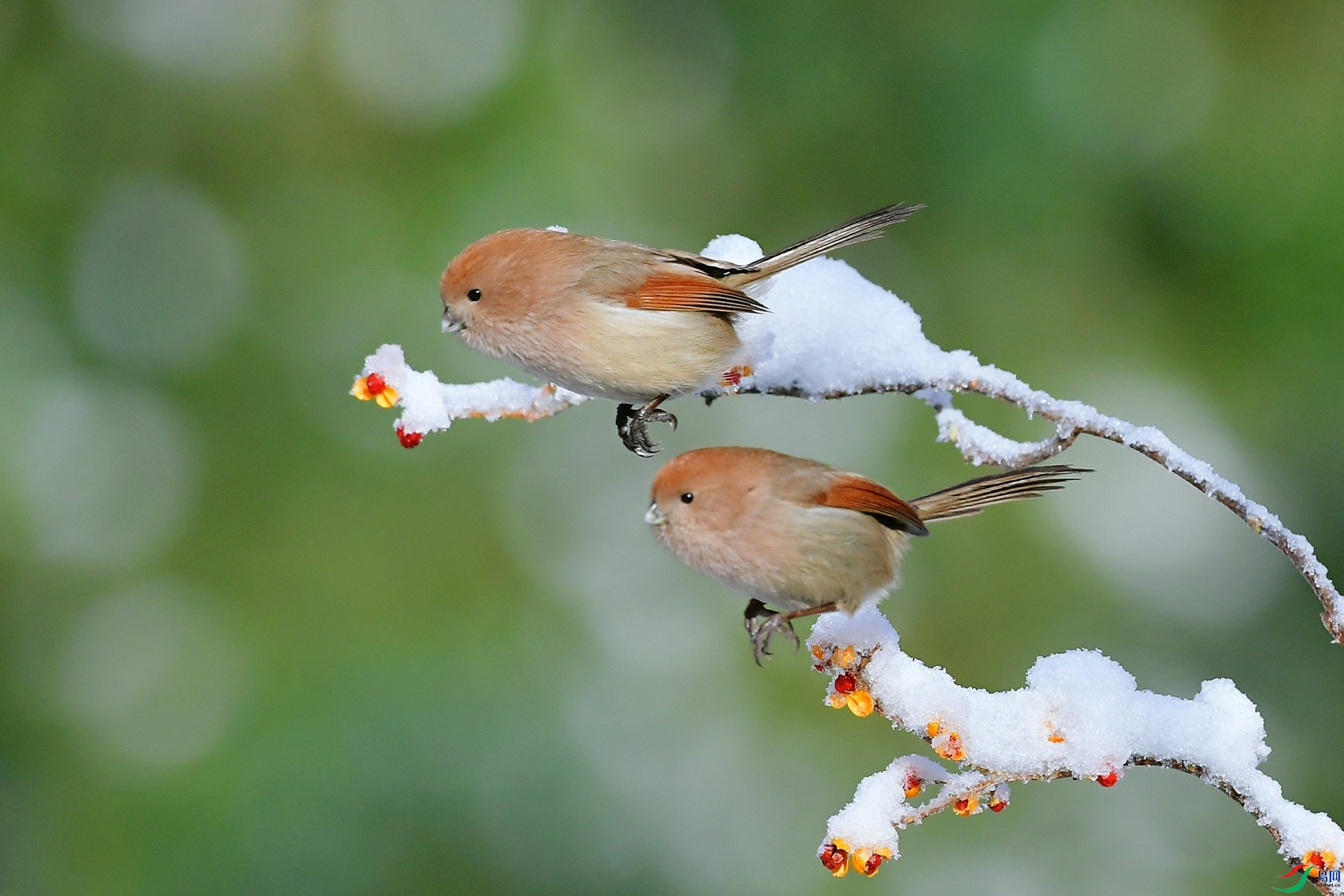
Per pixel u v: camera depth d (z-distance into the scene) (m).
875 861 4.88
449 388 6.50
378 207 14.54
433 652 12.46
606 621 14.30
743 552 5.55
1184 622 13.55
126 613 13.91
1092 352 13.94
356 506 14.32
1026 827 12.94
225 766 11.73
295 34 14.97
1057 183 13.38
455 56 14.77
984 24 13.43
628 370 6.57
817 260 6.90
